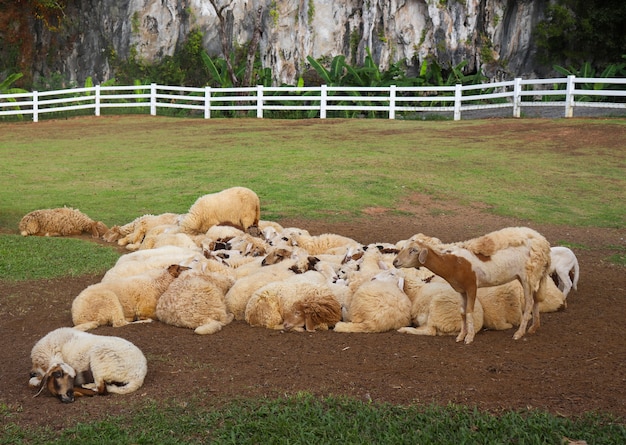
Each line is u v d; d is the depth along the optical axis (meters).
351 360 6.50
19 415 5.37
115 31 41.50
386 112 31.67
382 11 36.91
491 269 6.90
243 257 9.52
